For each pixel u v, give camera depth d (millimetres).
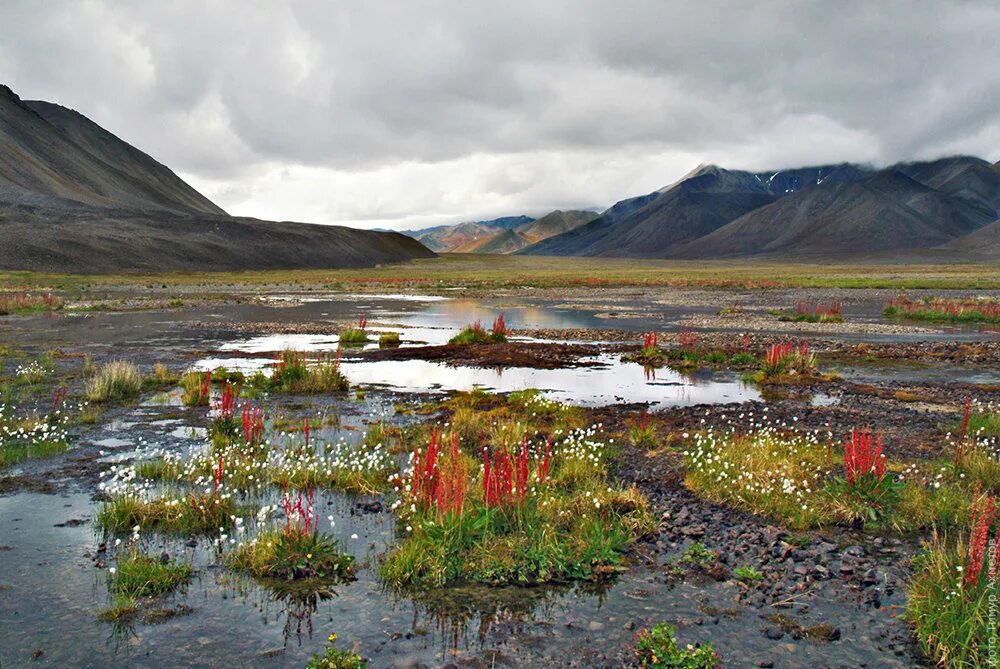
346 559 9406
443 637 7695
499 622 8047
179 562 9555
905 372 27172
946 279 111750
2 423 16953
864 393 22438
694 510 11734
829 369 28016
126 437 16281
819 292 82250
